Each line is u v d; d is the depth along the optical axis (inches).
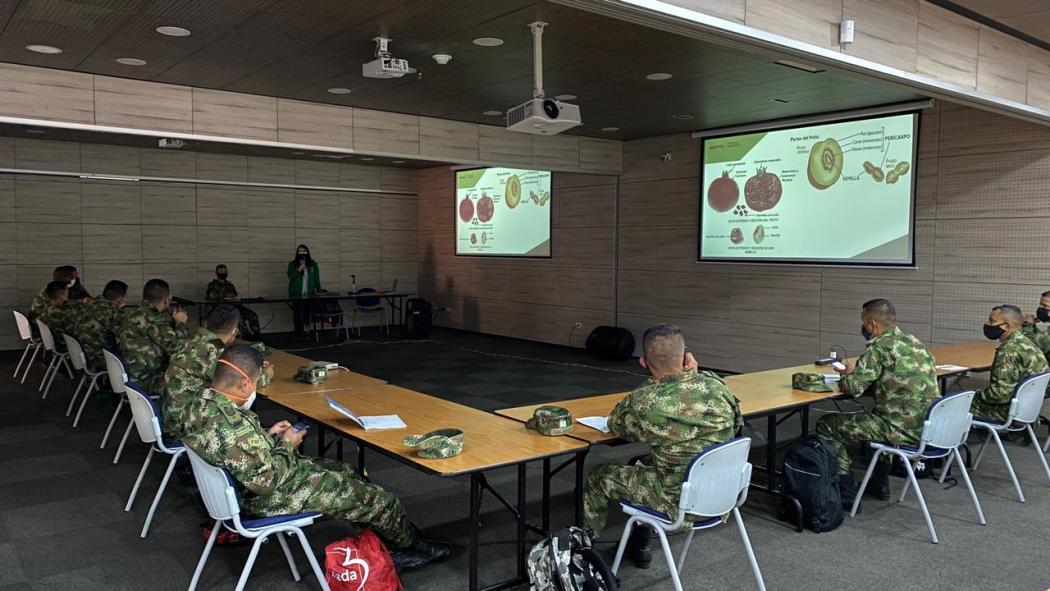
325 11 170.4
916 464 179.3
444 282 512.4
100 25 180.7
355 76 235.8
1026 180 238.5
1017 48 196.9
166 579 126.0
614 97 265.9
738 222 327.9
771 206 314.7
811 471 148.5
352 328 505.7
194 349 149.2
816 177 298.0
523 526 123.0
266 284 469.1
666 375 114.5
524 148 342.3
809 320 302.7
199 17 174.7
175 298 392.5
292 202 476.1
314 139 278.7
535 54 179.8
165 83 245.1
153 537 144.9
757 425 237.6
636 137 365.1
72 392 286.7
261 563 133.1
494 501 166.2
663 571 129.7
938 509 161.5
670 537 145.5
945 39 174.1
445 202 506.6
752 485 173.0
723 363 337.7
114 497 167.8
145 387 199.8
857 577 127.0
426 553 129.3
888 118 274.4
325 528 149.9
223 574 128.2
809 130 300.2
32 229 387.2
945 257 260.5
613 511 159.6
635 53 205.6
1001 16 177.9
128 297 418.3
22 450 205.6
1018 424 172.2
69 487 174.6
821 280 297.9
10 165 374.3
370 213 512.4
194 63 219.0
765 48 138.3
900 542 142.7
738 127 323.3
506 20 177.2
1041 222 235.6
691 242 348.5
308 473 112.7
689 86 246.5
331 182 489.7
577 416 138.1
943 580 125.8
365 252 511.5
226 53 207.6
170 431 147.6
